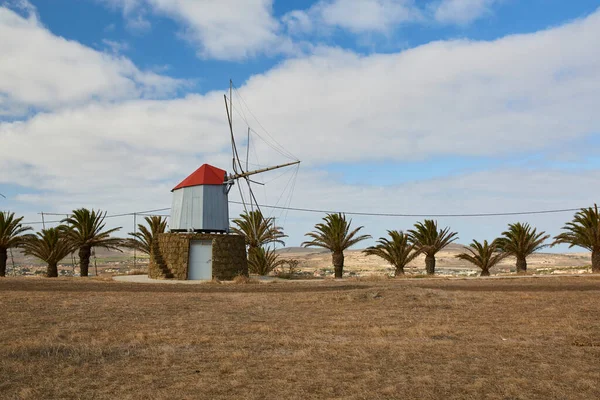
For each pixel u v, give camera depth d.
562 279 35.12
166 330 12.61
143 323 13.91
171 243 38.69
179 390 7.54
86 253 47.25
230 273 38.22
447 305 18.23
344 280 37.84
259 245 50.00
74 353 9.94
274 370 8.73
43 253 46.00
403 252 46.97
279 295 22.22
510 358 9.67
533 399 7.14
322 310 17.36
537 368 8.89
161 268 38.16
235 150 40.25
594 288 25.66
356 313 16.56
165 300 19.81
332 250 48.19
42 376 8.34
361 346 10.77
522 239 49.22
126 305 17.73
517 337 11.90
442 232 49.19
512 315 15.66
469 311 16.80
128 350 10.30
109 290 25.25
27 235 46.41
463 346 10.81
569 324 13.70
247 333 12.52
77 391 7.51
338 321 14.68
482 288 26.14
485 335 12.24
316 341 11.31
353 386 7.69
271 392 7.43
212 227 39.12
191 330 12.80
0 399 7.07
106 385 7.86
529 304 18.17
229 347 10.72
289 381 8.03
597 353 10.09
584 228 45.50
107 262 111.00
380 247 47.81
